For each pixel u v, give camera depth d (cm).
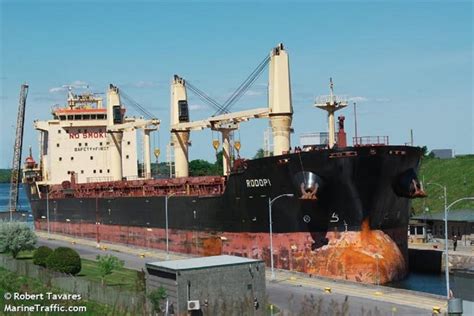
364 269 5538
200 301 4050
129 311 4012
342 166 5441
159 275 4212
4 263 6153
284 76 6359
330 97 6178
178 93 8312
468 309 3769
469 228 7531
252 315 4062
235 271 4172
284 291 4747
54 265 5541
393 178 5631
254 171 6006
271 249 5638
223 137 7712
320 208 5628
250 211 6150
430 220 8062
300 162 5559
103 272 5294
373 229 5678
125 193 8888
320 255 5681
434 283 5788
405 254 6062
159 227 7850
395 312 3875
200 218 6944
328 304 4203
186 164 8381
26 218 14838
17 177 15538
